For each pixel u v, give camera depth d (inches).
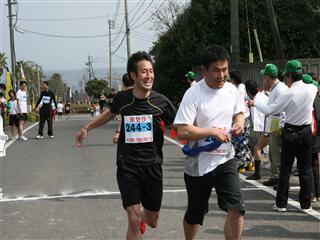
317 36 745.0
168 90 898.1
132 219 177.8
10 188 327.9
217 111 169.5
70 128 876.0
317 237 213.5
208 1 792.3
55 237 220.4
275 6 773.3
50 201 288.2
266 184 317.1
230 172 169.8
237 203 167.0
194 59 805.2
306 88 240.7
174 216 249.6
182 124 167.9
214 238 213.5
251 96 337.4
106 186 327.0
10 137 689.6
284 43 778.2
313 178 263.9
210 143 168.7
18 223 243.6
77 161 443.2
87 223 241.1
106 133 730.2
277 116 297.7
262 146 335.0
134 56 183.2
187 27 820.0
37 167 413.7
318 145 265.9
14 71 1499.8
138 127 181.3
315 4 706.2
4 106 673.0
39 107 689.0
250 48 730.2
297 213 251.0
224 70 166.4
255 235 216.4
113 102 187.5
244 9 786.2
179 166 403.5
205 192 173.9
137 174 180.9
